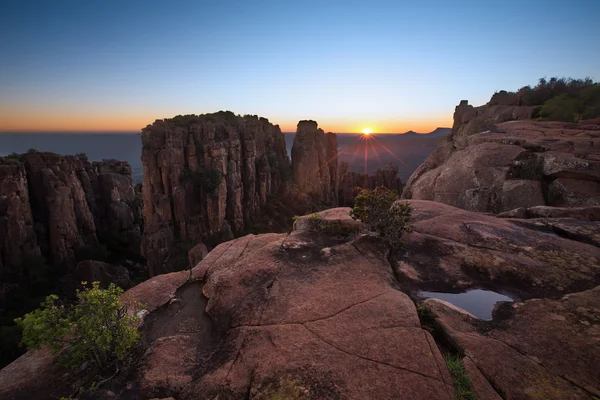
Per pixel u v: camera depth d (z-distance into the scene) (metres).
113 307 4.84
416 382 3.97
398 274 7.11
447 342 4.98
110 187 73.50
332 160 109.94
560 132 18.14
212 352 5.14
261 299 6.11
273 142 101.38
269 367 4.37
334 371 4.20
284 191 95.69
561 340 4.71
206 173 64.31
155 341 5.46
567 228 8.80
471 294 6.26
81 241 61.28
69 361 4.79
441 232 8.77
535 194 12.67
